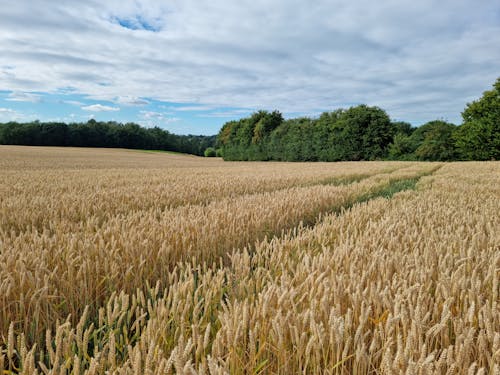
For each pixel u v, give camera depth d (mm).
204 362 1501
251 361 1678
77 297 2688
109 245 3473
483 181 12836
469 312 1683
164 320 1915
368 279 2303
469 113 59781
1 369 1604
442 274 2275
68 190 9664
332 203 8047
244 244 4484
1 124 103062
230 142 85125
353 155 64812
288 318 1828
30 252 2951
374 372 1752
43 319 2393
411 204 6617
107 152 81062
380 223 4516
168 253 3461
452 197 8094
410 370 1300
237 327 1771
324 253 2988
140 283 3047
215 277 2537
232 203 6738
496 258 2660
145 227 4031
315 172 20703
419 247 3398
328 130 67812
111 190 9164
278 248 3514
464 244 3311
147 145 122500
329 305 2064
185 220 4504
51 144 103625
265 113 80688
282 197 7719
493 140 55375
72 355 1809
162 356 1737
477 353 1782
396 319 1681
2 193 8492
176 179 14211
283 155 73188
